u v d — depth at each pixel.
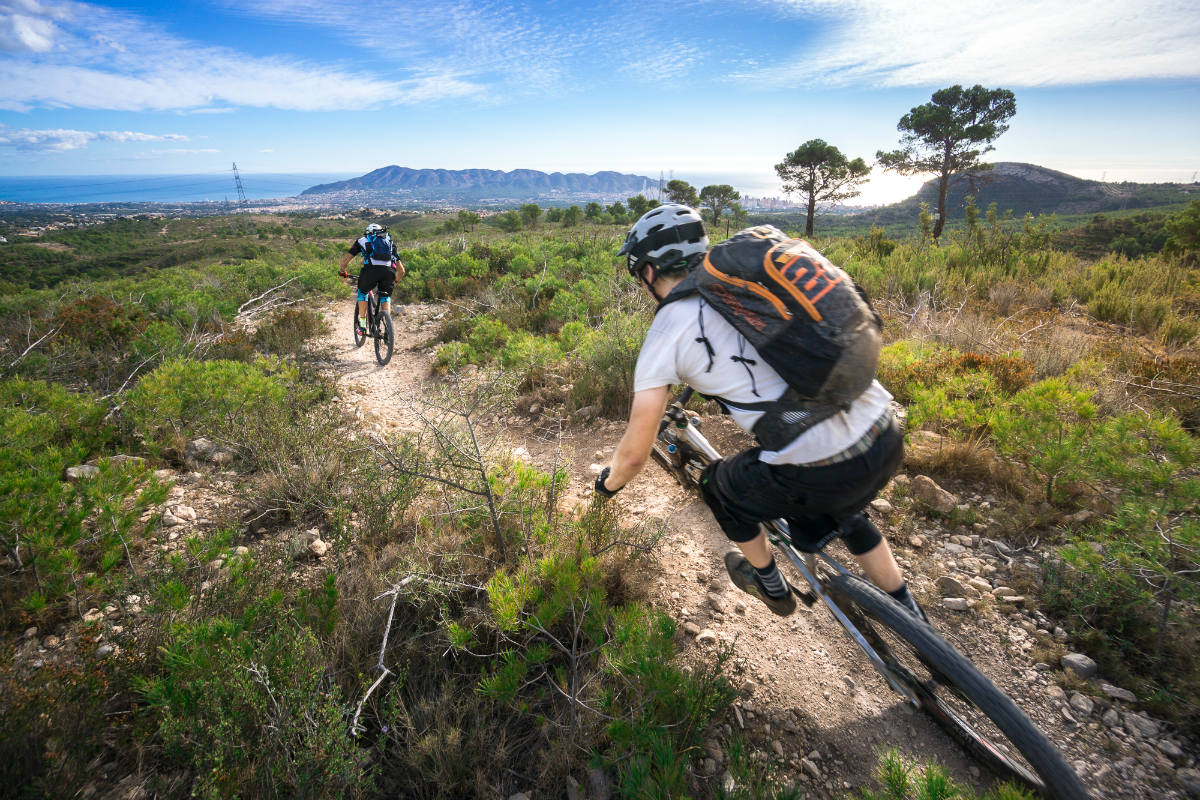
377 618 2.65
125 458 4.30
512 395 5.32
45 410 4.70
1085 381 4.95
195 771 2.02
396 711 2.21
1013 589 2.92
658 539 3.14
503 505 3.27
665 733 2.04
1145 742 2.16
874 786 2.08
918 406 4.27
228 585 2.66
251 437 4.52
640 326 6.11
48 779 1.86
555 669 2.50
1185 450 3.04
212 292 12.39
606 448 4.85
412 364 8.09
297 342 8.71
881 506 3.57
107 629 2.53
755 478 1.85
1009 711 1.66
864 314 1.62
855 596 2.04
